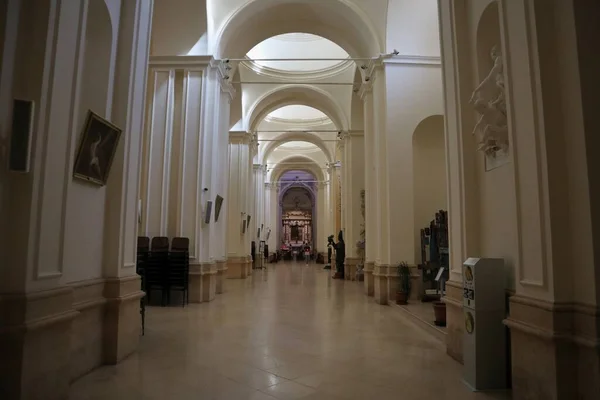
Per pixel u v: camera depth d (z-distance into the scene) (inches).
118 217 196.9
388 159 398.3
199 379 170.9
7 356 122.9
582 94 131.0
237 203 672.4
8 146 128.9
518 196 150.9
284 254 1427.2
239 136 680.4
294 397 152.9
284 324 290.4
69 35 150.8
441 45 229.9
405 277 374.9
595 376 121.3
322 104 729.6
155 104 402.6
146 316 317.1
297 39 678.5
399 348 226.8
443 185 410.3
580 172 130.7
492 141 180.7
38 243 134.0
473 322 165.8
